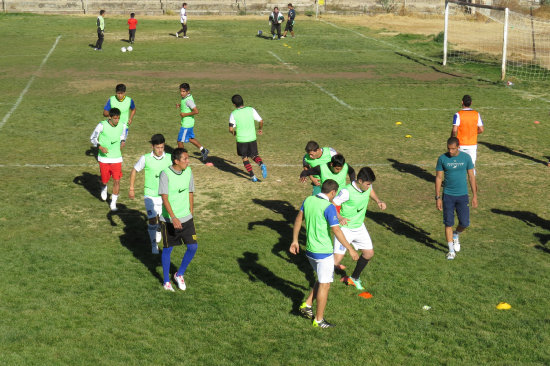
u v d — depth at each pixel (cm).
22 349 635
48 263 852
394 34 3778
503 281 830
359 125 1756
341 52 3128
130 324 697
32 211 1059
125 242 942
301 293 788
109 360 624
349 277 815
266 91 2203
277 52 3077
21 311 714
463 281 830
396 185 1256
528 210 1119
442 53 3150
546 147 1552
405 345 671
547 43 3534
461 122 1217
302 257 901
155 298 761
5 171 1279
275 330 696
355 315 737
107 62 2698
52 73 2430
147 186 895
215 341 668
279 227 1020
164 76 2434
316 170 866
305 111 1912
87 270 835
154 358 631
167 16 4378
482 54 3127
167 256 775
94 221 1025
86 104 1936
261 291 789
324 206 693
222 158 1432
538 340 683
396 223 1050
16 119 1728
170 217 752
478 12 4456
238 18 4400
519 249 944
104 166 1058
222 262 874
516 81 2448
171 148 1507
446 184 910
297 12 4756
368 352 656
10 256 871
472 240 978
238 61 2811
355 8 4834
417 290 802
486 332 700
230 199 1154
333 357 645
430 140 1608
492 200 1170
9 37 3328
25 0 4459
